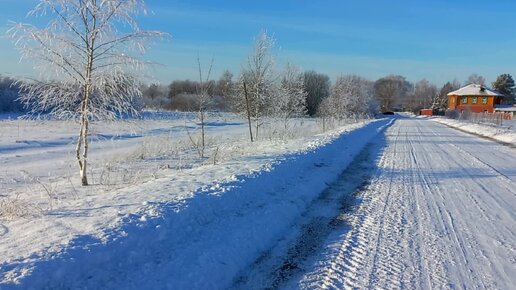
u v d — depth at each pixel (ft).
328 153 51.21
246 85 72.02
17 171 45.03
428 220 26.18
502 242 22.31
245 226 21.57
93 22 31.22
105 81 31.83
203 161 45.68
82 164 32.45
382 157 58.44
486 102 319.06
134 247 16.43
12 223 18.15
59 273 13.37
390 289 16.26
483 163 54.44
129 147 69.82
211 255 17.70
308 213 27.20
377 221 25.59
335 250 20.35
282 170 34.40
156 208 20.17
